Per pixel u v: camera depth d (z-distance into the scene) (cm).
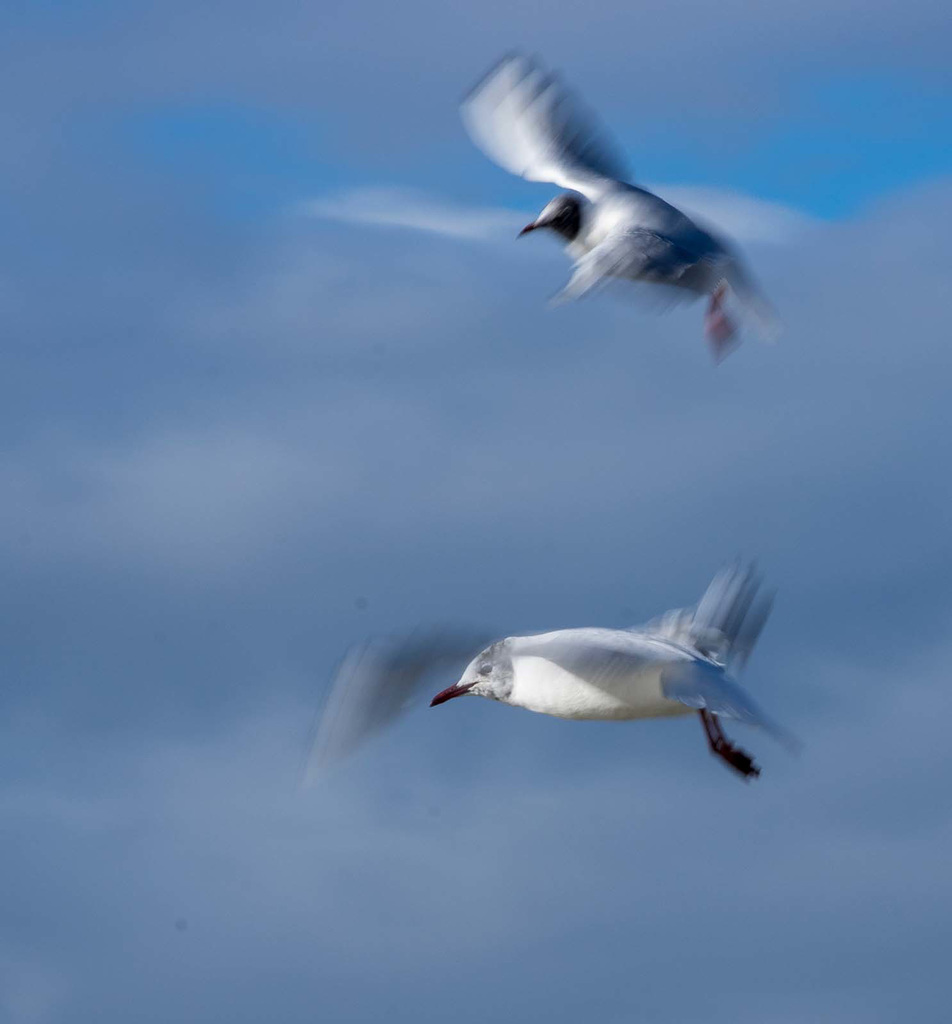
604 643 1141
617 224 1529
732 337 1365
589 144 1734
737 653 1203
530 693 1162
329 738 1112
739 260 1411
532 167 1712
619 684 1139
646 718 1161
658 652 1130
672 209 1545
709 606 1221
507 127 1748
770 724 1095
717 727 1159
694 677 1120
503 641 1172
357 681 1130
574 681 1145
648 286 1365
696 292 1373
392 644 1153
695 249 1405
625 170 1730
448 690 1159
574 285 1362
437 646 1159
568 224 1639
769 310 1384
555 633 1171
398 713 1132
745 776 1149
